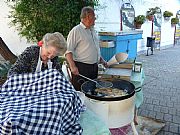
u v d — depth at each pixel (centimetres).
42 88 149
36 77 154
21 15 461
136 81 241
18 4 461
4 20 546
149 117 346
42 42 176
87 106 185
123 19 779
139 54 932
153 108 387
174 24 1221
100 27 679
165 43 1173
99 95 187
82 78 274
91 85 213
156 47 1069
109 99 177
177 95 458
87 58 275
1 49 337
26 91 148
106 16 697
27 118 120
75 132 145
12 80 152
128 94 184
